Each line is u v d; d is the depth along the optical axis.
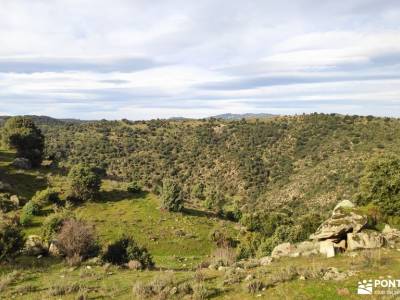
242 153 141.75
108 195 59.16
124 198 58.75
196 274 17.55
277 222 49.72
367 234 19.66
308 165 123.38
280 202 104.25
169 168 134.12
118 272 21.56
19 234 24.70
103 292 16.38
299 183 111.12
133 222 49.22
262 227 49.94
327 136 138.38
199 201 82.38
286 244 22.02
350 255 18.20
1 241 23.23
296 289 13.89
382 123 136.88
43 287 17.77
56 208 48.47
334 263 17.00
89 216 49.62
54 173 66.69
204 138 159.12
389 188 27.25
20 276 19.98
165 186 56.88
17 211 47.25
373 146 116.50
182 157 143.88
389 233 20.92
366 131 132.50
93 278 19.36
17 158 65.56
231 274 16.98
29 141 69.31
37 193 51.75
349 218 20.55
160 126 177.38
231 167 134.62
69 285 17.34
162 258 37.22
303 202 98.19
